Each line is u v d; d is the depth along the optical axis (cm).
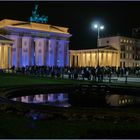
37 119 1266
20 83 3469
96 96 2420
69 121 1220
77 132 1044
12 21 10888
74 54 13538
